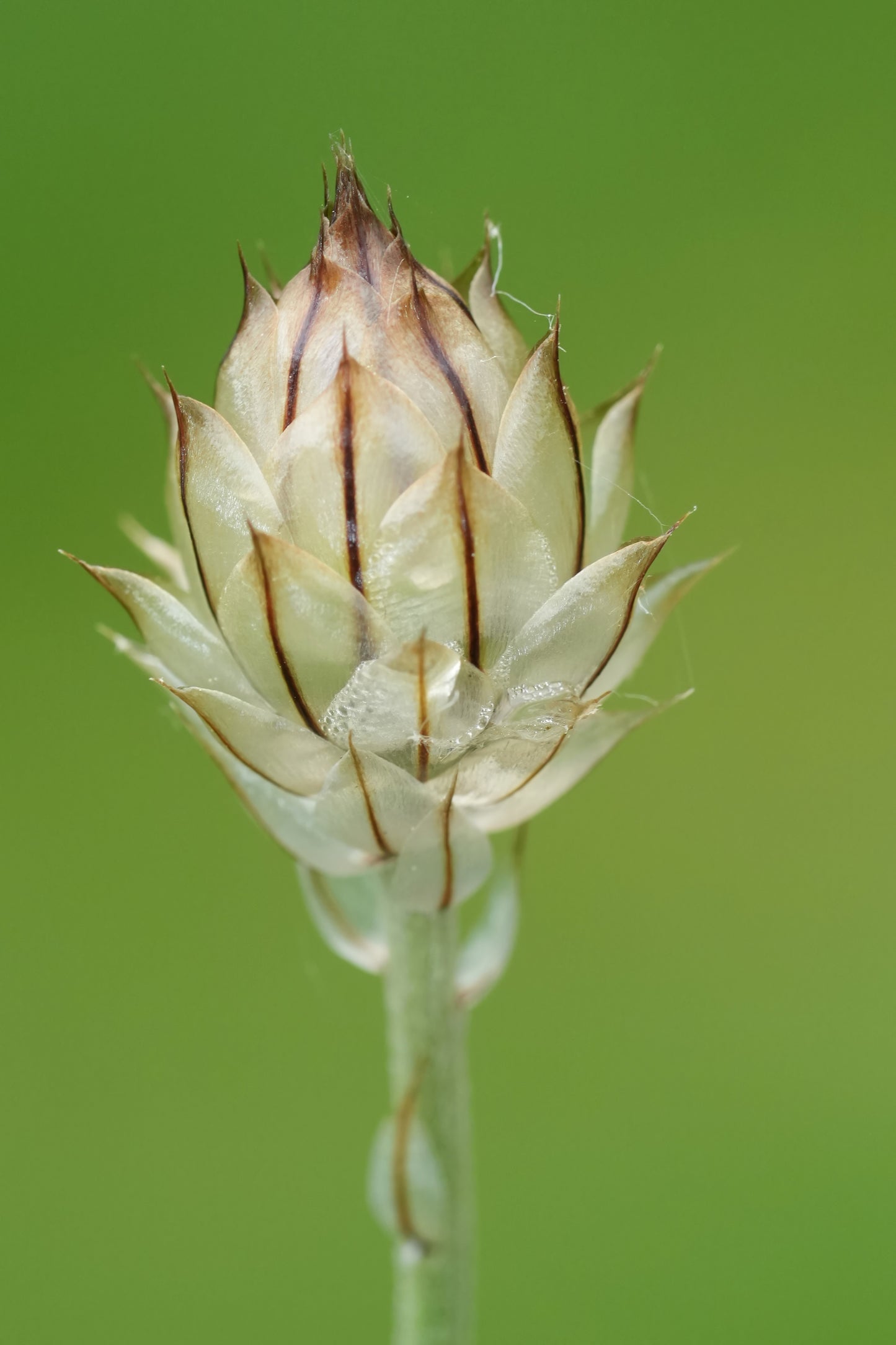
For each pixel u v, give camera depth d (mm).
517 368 109
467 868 109
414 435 105
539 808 110
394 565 106
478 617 106
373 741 107
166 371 106
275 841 112
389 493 106
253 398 108
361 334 106
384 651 106
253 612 106
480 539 105
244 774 112
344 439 105
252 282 108
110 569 109
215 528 107
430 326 106
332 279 107
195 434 107
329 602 105
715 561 111
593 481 110
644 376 111
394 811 108
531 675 107
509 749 108
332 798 108
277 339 107
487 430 107
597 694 110
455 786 107
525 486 106
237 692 109
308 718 107
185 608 109
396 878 109
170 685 107
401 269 107
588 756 110
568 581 106
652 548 106
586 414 112
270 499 107
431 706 106
